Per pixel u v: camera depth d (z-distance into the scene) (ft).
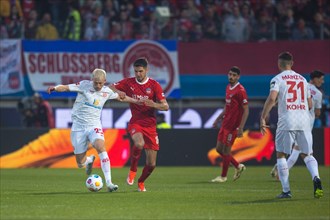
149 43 250.16
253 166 221.87
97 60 247.70
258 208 102.68
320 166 218.79
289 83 113.91
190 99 256.32
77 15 250.98
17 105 246.68
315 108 152.56
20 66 244.22
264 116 113.70
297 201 111.34
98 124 125.29
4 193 125.90
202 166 219.41
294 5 272.10
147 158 127.13
